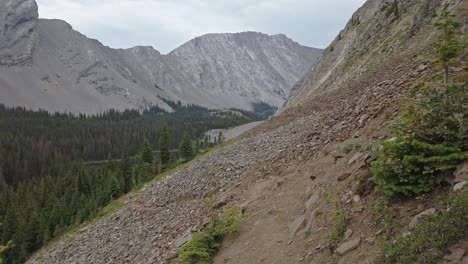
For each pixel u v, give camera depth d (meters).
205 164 31.66
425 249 6.90
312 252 9.84
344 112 21.70
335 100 36.94
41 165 131.25
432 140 8.76
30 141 153.75
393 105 14.94
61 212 65.56
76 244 33.16
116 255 22.88
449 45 11.09
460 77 10.72
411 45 39.28
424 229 7.22
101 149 165.00
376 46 58.16
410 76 18.39
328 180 12.77
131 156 163.00
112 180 66.06
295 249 10.60
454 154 7.95
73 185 83.25
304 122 32.00
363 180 10.29
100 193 65.75
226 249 12.95
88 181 82.44
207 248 13.09
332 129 19.19
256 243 12.26
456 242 6.65
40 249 57.19
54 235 58.91
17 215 64.75
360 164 11.45
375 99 18.44
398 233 7.92
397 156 8.88
